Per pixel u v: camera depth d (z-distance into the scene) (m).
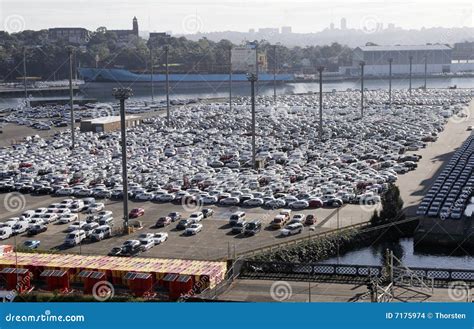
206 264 67.56
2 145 164.25
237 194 103.81
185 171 125.25
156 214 96.56
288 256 77.81
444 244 85.56
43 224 90.12
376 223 89.00
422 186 111.19
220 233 86.19
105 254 78.38
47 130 192.50
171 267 66.38
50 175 121.81
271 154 142.50
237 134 176.62
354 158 136.25
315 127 184.88
